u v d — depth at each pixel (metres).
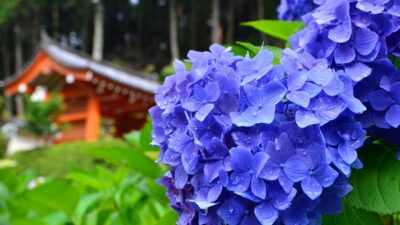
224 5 11.51
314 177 0.28
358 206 0.33
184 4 11.99
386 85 0.32
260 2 8.42
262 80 0.31
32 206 0.61
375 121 0.32
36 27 13.84
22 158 3.92
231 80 0.31
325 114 0.29
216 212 0.30
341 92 0.29
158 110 0.35
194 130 0.30
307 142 0.29
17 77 5.32
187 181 0.32
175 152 0.32
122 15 13.95
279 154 0.28
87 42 13.73
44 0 13.25
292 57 0.33
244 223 0.29
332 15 0.33
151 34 13.75
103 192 0.64
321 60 0.32
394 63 0.35
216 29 9.66
